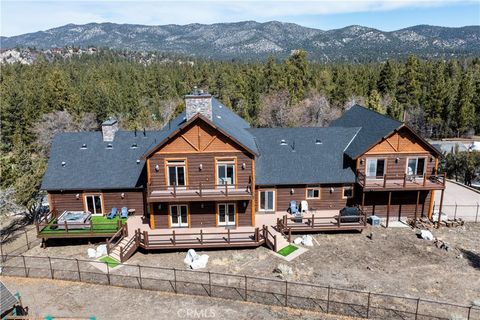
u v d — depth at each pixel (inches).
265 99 3213.6
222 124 1199.6
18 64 5689.0
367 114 1493.6
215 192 1133.1
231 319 799.1
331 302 854.5
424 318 802.2
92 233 1118.4
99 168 1257.4
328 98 3312.0
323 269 996.6
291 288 910.4
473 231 1238.9
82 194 1231.5
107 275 951.0
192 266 1000.2
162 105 3469.5
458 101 3267.7
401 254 1077.8
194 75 4362.7
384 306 842.8
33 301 859.4
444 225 1269.7
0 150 2460.6
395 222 1289.4
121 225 1123.9
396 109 2913.4
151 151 1097.4
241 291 897.5
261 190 1258.6
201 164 1131.9
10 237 1269.7
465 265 1023.0
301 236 1182.3
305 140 1362.0
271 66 4028.1
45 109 3078.2
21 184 1389.0
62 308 835.4
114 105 3410.4
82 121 2901.1
